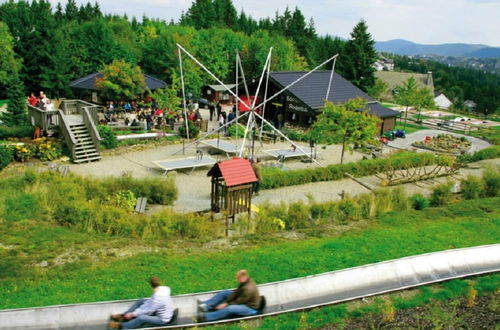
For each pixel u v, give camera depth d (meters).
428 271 12.83
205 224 17.05
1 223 16.12
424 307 11.04
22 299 11.34
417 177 27.28
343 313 10.71
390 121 42.62
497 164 32.25
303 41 99.38
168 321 10.01
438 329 9.86
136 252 14.88
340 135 28.67
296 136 37.28
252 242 16.31
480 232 17.52
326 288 11.64
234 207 18.53
